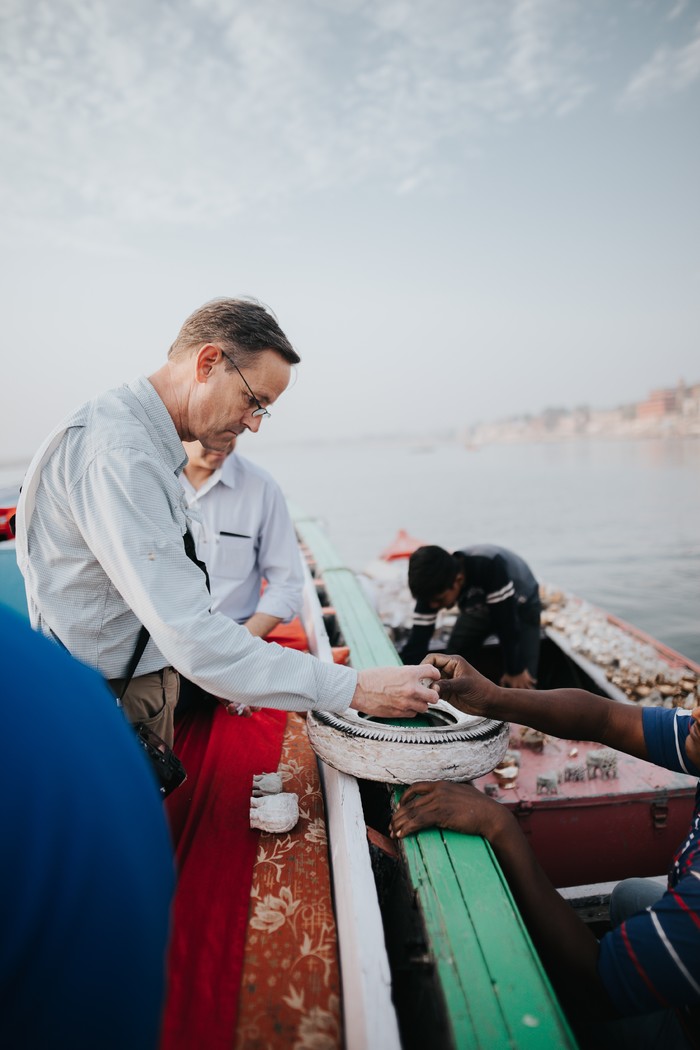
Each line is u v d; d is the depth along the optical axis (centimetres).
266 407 169
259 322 159
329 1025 122
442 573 388
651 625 909
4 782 66
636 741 164
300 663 153
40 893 65
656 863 271
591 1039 164
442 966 119
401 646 470
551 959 140
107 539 139
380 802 195
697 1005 135
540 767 291
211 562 294
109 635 160
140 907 73
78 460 143
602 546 1631
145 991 74
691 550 1479
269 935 142
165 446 163
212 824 180
